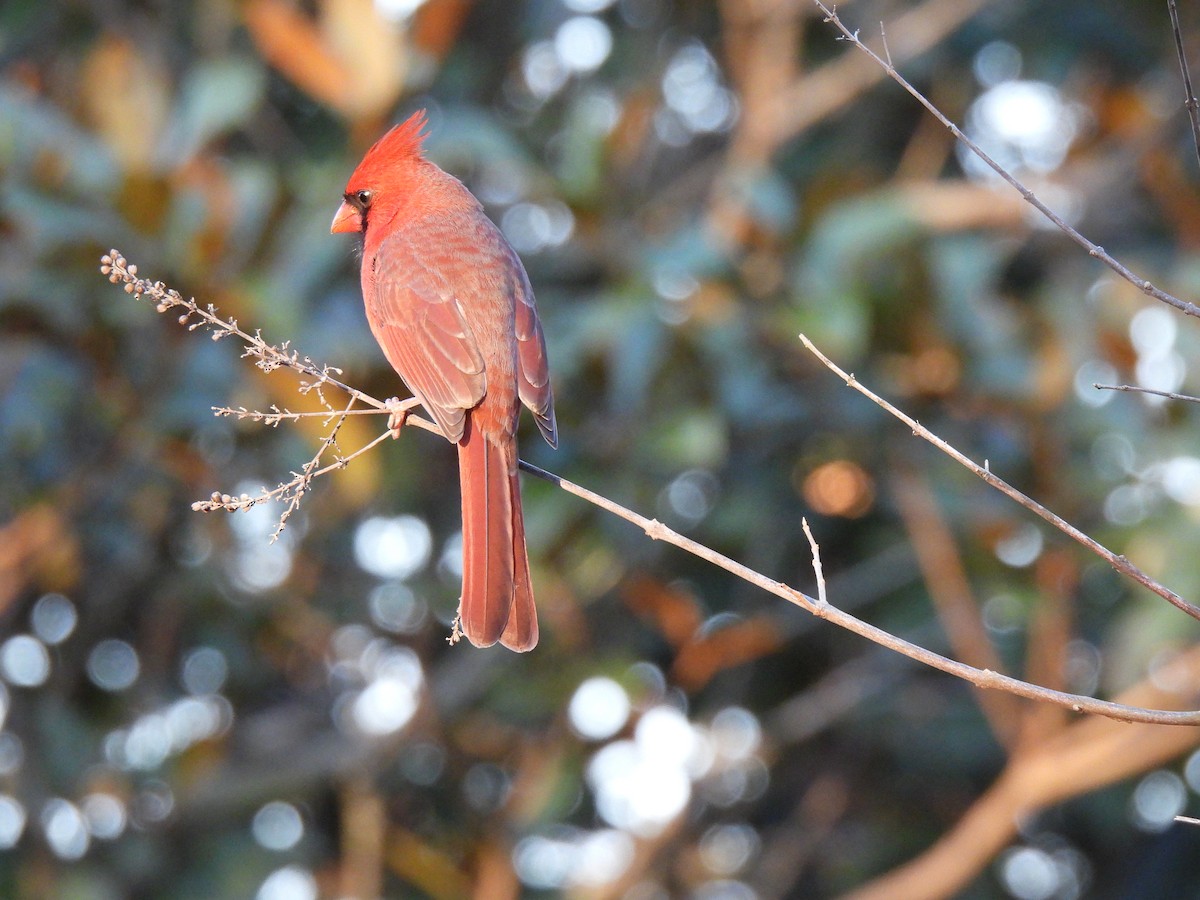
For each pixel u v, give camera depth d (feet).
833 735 44.39
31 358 35.45
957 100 43.96
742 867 43.78
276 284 35.04
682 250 36.52
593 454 37.83
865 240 36.24
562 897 41.63
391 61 36.63
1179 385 38.22
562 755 40.06
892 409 19.10
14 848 38.68
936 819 44.21
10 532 37.14
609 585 38.83
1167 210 40.75
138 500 38.58
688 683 39.73
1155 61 44.78
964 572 39.68
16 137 34.86
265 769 40.42
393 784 42.34
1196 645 38.91
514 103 44.29
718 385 37.04
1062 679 38.42
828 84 42.04
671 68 45.55
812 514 40.98
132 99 36.22
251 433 38.42
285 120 41.63
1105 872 45.62
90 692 40.68
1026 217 37.58
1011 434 38.83
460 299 26.43
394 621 41.83
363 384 36.11
